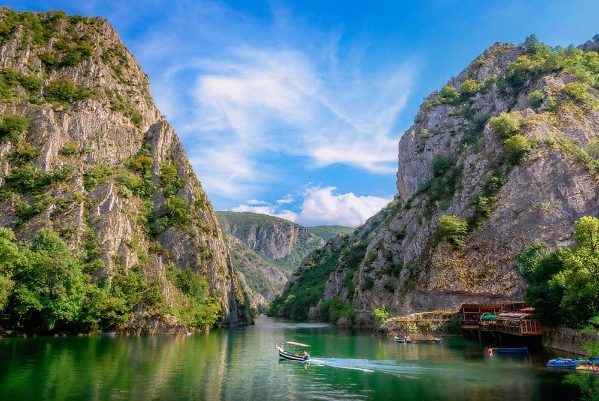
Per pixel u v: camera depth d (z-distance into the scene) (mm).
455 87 189250
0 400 34688
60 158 109188
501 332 76000
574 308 48688
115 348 65812
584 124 116000
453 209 119688
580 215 97000
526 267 84250
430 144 165375
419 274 112938
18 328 77062
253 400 36375
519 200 104562
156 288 95312
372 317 131250
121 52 155750
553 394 36906
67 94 125688
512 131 117812
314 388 40906
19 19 140875
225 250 142375
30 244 84062
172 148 140500
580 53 151250
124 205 109438
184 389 39844
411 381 43688
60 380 41906
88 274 88875
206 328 107375
